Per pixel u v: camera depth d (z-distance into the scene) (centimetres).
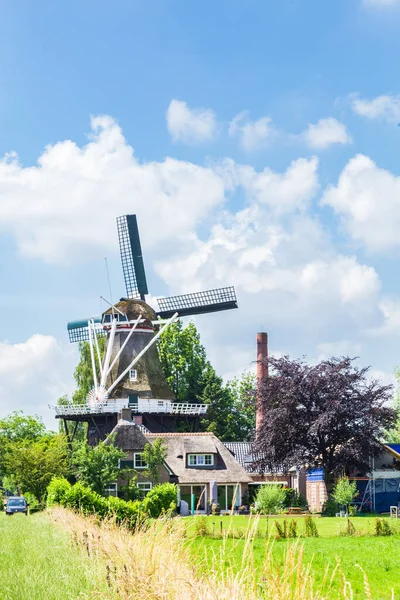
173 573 1209
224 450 8100
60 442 8462
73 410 8675
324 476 7119
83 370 10694
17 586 1486
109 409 8544
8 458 8131
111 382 9088
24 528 3278
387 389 7056
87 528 2203
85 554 1880
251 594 1000
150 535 1459
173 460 7862
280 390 7144
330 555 3494
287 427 7044
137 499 6216
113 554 1522
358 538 4334
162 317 9969
